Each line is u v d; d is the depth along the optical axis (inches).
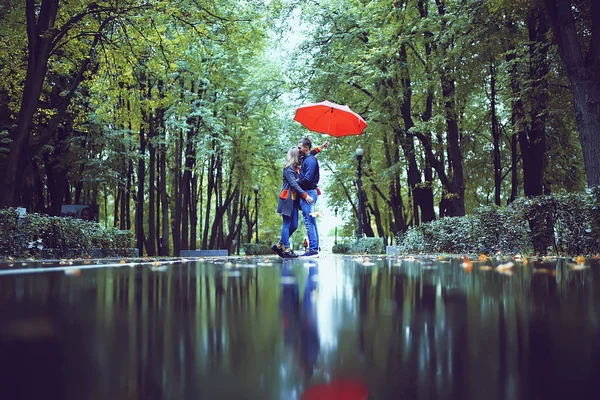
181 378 38.1
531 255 414.6
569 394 33.9
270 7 797.9
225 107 1070.4
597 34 442.3
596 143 436.5
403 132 912.3
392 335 57.4
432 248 647.8
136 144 967.6
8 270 195.5
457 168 809.5
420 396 33.7
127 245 725.9
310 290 119.6
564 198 378.9
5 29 700.0
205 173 1550.2
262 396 33.6
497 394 34.1
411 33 779.4
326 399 32.7
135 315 75.1
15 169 556.1
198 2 659.4
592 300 92.4
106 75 721.0
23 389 34.6
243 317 73.3
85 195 1122.7
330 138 1005.8
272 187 1568.7
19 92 727.7
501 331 59.6
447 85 767.7
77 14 630.5
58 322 67.3
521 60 638.5
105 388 35.2
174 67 703.7
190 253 1046.4
